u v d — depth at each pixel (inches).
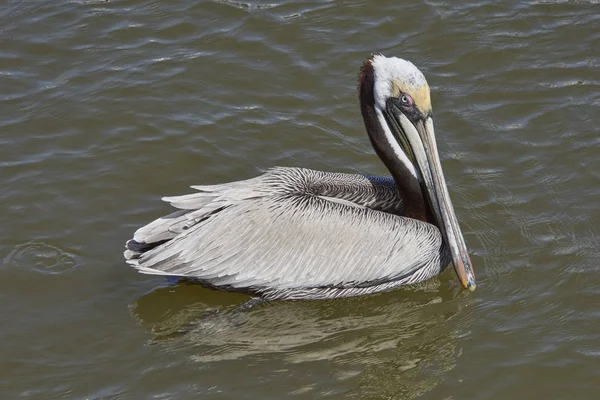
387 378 441.4
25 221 528.7
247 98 636.1
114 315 477.7
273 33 689.0
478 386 434.6
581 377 437.7
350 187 507.5
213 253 471.8
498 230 534.3
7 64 650.8
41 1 708.7
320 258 480.7
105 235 525.3
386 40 684.7
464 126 612.1
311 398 427.5
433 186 495.8
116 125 605.6
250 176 574.9
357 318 486.9
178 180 568.4
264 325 479.5
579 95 630.5
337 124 618.2
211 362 450.3
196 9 708.7
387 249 486.9
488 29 692.1
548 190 558.9
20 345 454.9
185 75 650.2
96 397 425.7
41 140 589.9
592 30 686.5
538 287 494.6
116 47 671.1
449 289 506.3
